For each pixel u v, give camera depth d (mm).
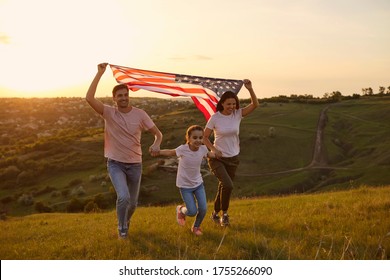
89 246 7176
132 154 7355
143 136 130875
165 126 146375
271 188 98625
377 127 146375
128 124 7191
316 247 6238
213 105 8727
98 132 156000
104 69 7281
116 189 7215
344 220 7988
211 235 7418
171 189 93250
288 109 174625
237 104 8234
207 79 8766
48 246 7910
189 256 6102
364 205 9406
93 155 126312
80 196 94750
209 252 6316
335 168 112875
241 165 113812
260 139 126562
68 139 140875
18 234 11008
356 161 118062
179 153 7473
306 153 123438
